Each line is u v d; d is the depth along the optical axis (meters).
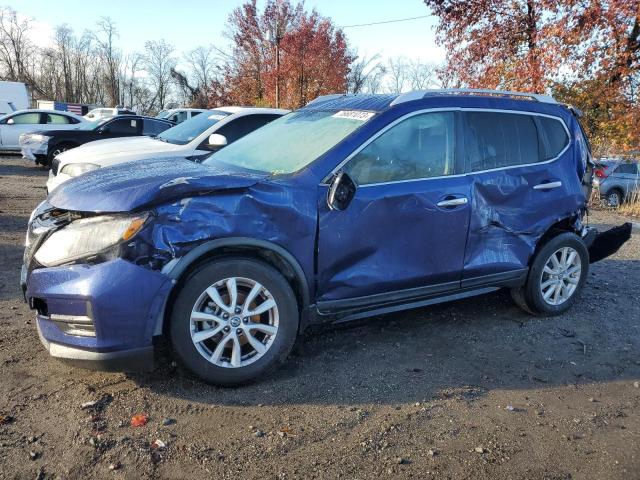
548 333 4.54
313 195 3.55
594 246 5.57
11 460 2.66
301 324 3.68
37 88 63.28
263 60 29.91
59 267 3.09
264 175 3.67
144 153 6.93
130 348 3.09
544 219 4.63
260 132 4.77
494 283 4.47
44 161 14.33
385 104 4.09
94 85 64.62
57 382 3.40
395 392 3.48
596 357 4.14
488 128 4.41
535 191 4.56
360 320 4.59
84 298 2.98
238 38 30.78
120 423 2.99
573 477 2.74
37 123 18.08
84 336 3.07
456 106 4.28
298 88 26.42
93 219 3.15
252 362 3.42
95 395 3.26
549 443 3.01
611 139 14.19
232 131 7.69
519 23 14.98
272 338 3.47
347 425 3.08
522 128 4.62
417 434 3.04
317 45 26.41
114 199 3.13
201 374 3.29
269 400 3.31
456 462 2.81
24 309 4.58
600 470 2.80
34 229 3.48
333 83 26.91
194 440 2.88
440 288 4.16
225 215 3.26
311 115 4.56
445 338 4.36
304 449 2.85
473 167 4.26
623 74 13.38
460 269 4.21
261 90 30.77
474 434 3.06
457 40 16.03
